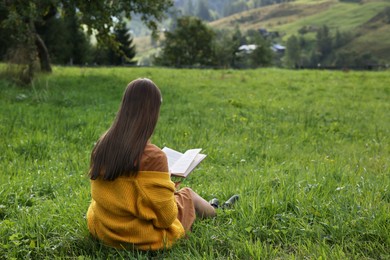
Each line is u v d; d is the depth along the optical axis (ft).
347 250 14.38
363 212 16.44
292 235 15.16
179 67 125.29
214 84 72.33
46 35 180.14
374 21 651.25
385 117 48.06
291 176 21.48
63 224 16.10
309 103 56.59
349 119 45.21
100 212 13.92
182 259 13.66
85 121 36.27
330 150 30.91
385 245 14.60
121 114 13.15
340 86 75.15
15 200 18.63
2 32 115.55
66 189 20.48
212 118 41.75
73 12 63.05
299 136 35.60
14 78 55.42
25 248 14.66
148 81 13.29
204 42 276.00
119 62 233.96
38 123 34.45
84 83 63.62
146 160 13.20
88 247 14.62
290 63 465.47
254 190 18.70
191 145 29.96
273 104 53.57
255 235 15.30
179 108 46.93
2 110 39.81
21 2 58.59
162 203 13.30
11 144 28.02
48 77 65.10
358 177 21.81
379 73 95.86
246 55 314.96
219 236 15.21
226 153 28.25
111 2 65.05
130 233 13.78
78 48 200.23
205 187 20.81
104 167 13.14
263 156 28.58
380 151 31.24
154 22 73.36
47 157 26.37
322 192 18.81
